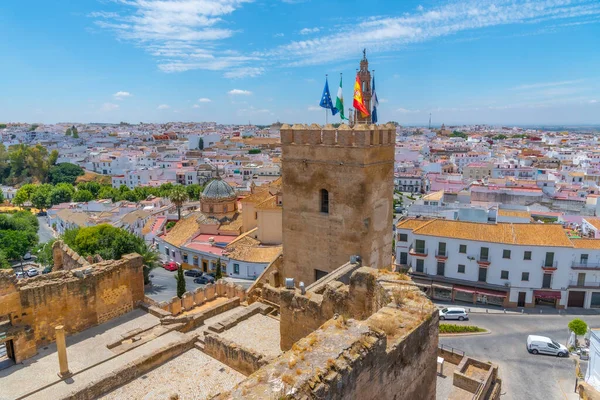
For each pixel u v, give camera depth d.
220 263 71.44
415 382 14.24
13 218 102.00
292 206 29.97
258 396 8.91
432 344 15.05
